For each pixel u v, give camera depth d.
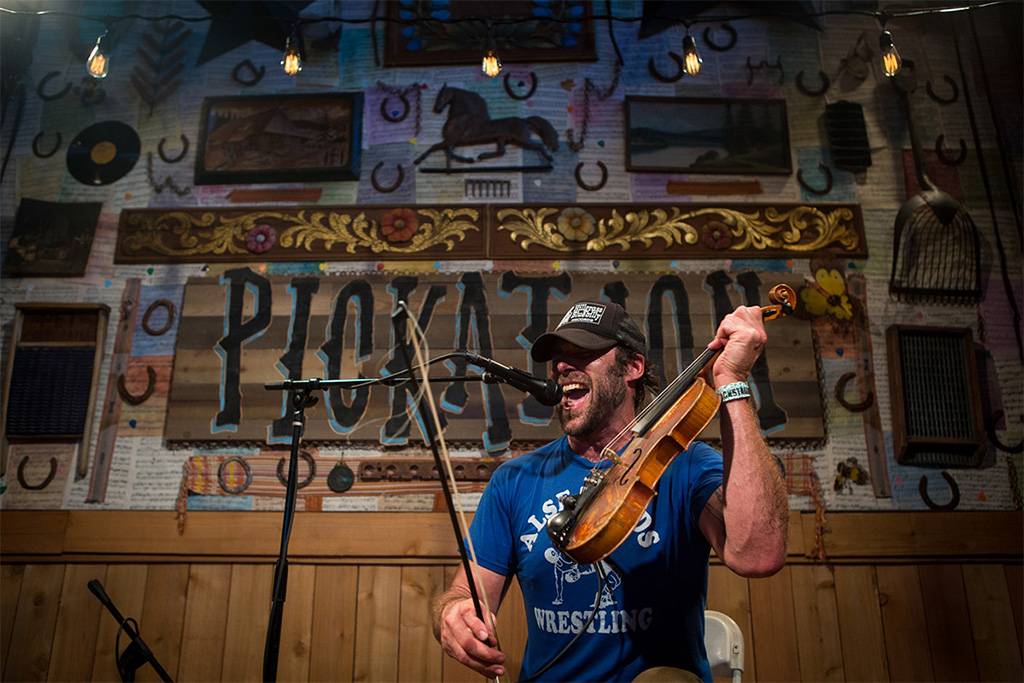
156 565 3.26
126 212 3.71
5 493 3.34
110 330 3.56
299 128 3.84
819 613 3.16
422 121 3.84
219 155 3.80
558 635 1.70
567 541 1.48
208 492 3.34
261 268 3.63
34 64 3.95
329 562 3.25
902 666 3.10
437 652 3.15
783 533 1.49
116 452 3.40
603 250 3.61
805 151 3.78
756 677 3.08
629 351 1.94
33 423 3.43
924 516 3.29
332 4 3.98
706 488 1.66
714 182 3.73
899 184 3.73
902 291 3.57
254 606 3.21
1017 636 3.15
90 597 3.21
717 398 1.57
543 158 3.77
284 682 3.11
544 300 3.53
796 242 3.62
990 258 3.62
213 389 3.46
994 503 3.32
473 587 1.58
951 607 3.18
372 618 3.19
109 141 3.84
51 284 3.61
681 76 3.89
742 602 3.17
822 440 3.37
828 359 3.48
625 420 1.91
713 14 3.97
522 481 1.91
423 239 3.63
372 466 3.35
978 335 3.53
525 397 3.40
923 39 3.93
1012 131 3.78
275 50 3.97
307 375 3.46
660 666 1.55
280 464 3.37
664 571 1.68
